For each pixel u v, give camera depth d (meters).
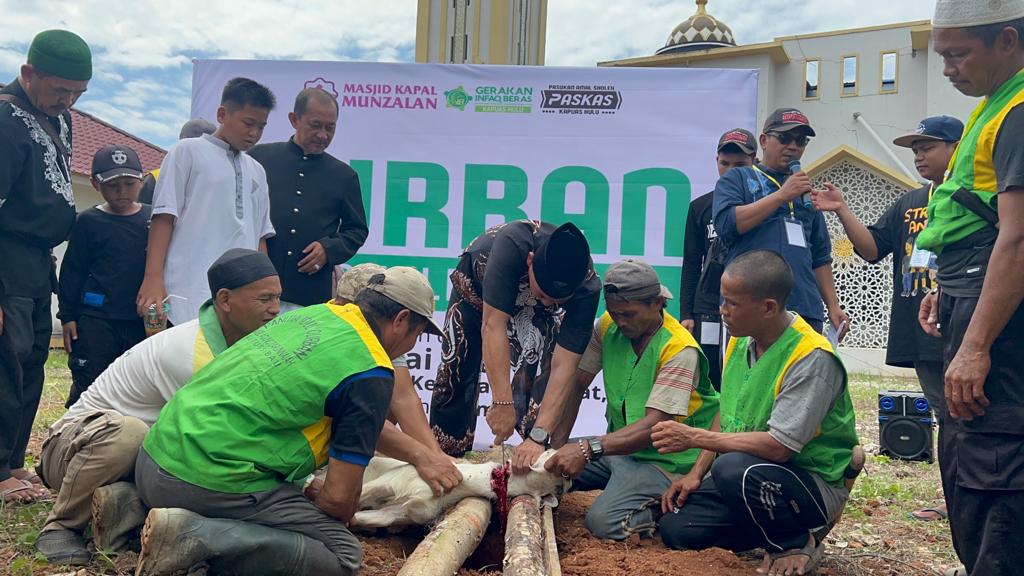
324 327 2.75
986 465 2.53
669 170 5.85
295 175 4.84
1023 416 2.47
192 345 3.05
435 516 3.46
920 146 4.62
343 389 2.65
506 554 2.92
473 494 3.55
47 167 3.89
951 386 2.55
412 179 6.00
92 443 2.93
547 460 3.63
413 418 3.73
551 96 5.93
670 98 5.86
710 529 3.47
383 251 6.00
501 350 3.90
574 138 5.91
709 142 5.83
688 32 22.28
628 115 5.88
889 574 3.40
